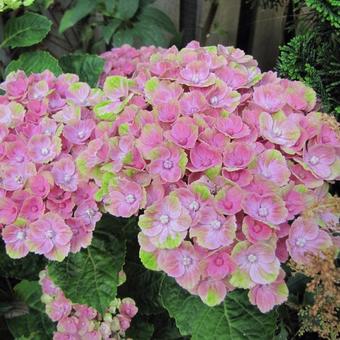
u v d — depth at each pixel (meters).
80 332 0.50
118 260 0.46
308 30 0.56
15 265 0.50
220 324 0.41
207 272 0.39
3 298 0.58
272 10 0.69
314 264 0.38
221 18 0.77
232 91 0.45
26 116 0.48
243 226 0.38
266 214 0.39
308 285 0.38
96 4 0.73
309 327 0.43
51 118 0.49
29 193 0.43
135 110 0.45
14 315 0.56
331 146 0.42
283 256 0.40
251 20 0.74
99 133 0.46
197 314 0.42
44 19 0.63
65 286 0.45
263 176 0.41
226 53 0.50
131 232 0.48
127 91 0.48
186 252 0.39
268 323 0.41
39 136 0.45
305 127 0.44
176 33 0.77
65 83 0.52
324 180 0.43
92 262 0.46
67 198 0.43
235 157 0.41
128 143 0.43
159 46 0.75
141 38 0.75
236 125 0.43
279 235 0.40
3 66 0.75
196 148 0.41
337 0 0.48
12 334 0.56
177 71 0.47
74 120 0.47
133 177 0.42
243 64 0.51
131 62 0.63
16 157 0.45
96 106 0.48
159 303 0.51
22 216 0.42
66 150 0.46
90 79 0.62
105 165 0.43
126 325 0.50
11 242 0.42
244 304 0.42
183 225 0.39
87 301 0.45
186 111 0.44
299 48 0.53
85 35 0.89
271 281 0.38
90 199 0.43
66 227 0.41
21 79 0.50
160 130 0.42
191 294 0.43
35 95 0.50
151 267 0.40
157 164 0.41
